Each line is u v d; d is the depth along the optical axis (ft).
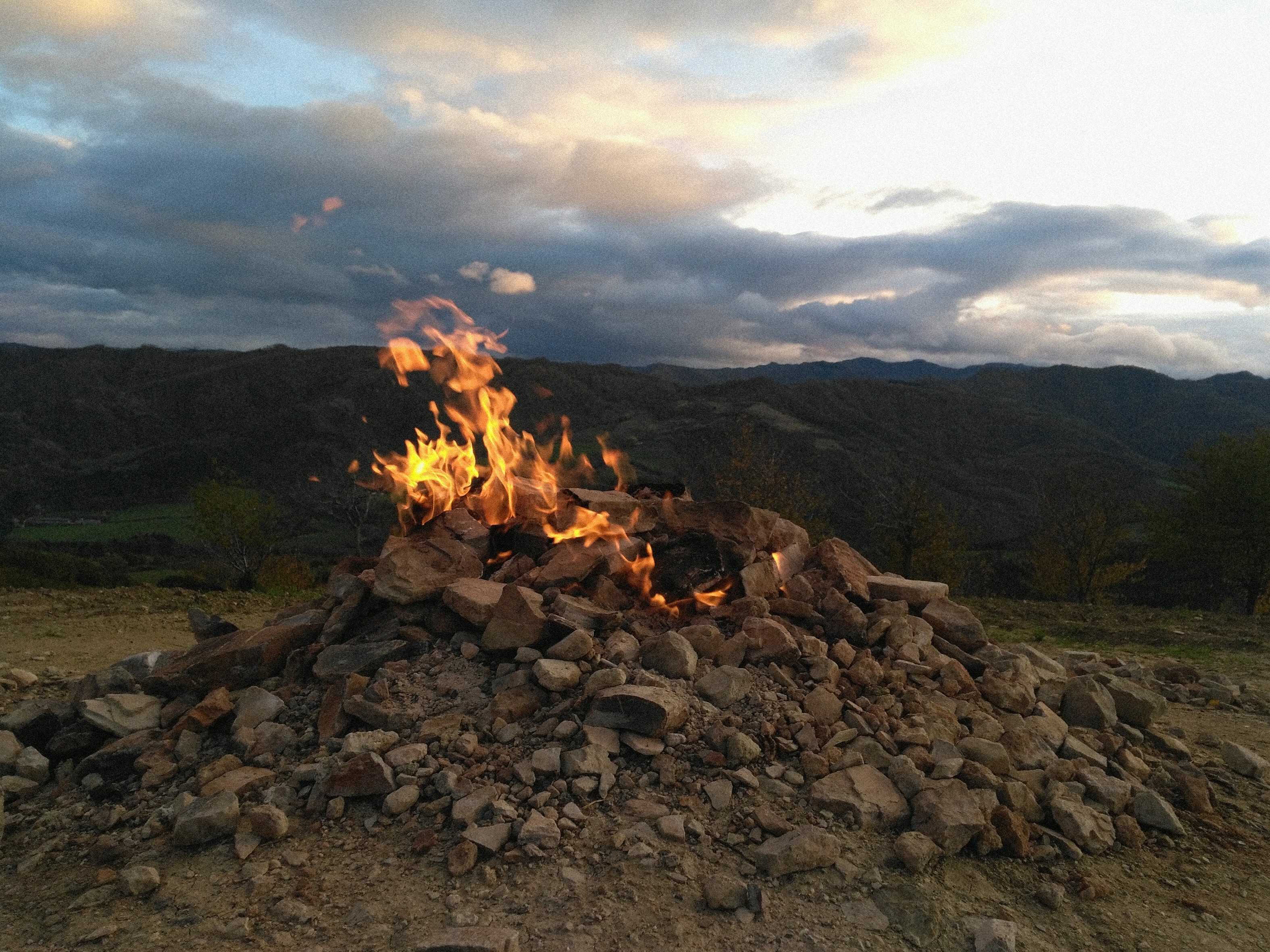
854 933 12.22
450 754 15.66
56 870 14.25
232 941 11.78
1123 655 37.83
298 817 14.83
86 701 18.71
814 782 15.70
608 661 17.88
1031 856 14.96
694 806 14.71
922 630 21.57
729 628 20.11
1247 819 17.65
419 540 21.80
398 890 12.86
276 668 19.66
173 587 61.16
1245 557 98.02
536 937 11.76
